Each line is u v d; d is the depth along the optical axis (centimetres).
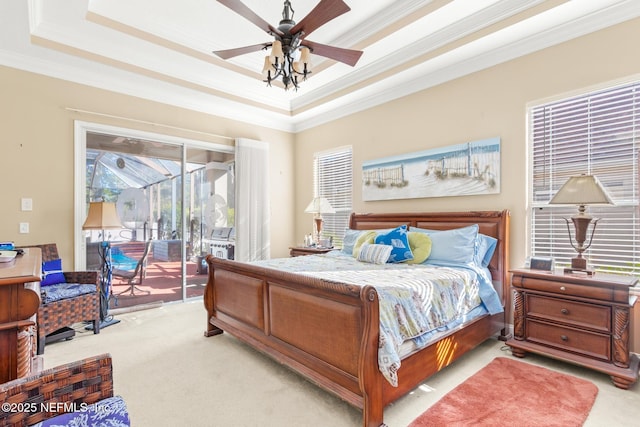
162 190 438
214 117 482
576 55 278
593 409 194
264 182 522
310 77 427
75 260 361
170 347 290
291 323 226
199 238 473
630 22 252
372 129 447
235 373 242
